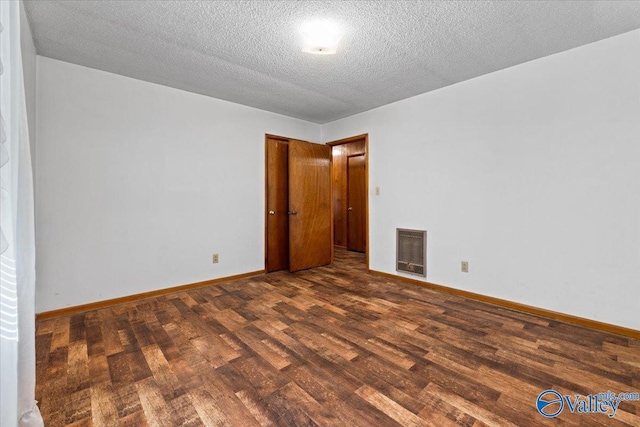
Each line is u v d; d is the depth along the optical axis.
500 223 2.92
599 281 2.39
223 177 3.78
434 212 3.46
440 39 2.32
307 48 2.29
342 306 2.92
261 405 1.54
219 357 1.99
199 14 2.00
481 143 3.04
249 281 3.84
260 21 2.08
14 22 1.23
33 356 1.33
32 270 1.36
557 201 2.58
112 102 2.95
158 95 3.23
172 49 2.48
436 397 1.59
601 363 1.90
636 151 2.21
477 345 2.14
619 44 2.27
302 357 1.99
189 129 3.47
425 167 3.54
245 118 3.99
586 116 2.42
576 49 2.46
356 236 6.03
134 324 2.51
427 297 3.18
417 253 3.64
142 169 3.14
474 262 3.13
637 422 1.40
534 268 2.72
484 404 1.53
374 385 1.69
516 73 2.78
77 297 2.79
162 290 3.29
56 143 2.66
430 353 2.04
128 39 2.33
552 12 1.98
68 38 2.32
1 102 1.06
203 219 3.61
